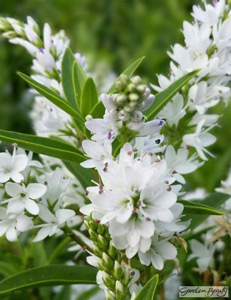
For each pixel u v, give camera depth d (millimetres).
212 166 351
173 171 245
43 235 242
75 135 268
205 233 280
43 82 271
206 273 277
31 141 244
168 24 478
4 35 279
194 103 257
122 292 220
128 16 499
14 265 304
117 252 223
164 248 228
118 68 459
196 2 501
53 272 251
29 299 302
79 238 258
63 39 297
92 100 243
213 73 257
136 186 215
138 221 216
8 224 239
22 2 506
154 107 242
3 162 236
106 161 222
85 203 267
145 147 233
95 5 507
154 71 428
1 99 453
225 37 258
